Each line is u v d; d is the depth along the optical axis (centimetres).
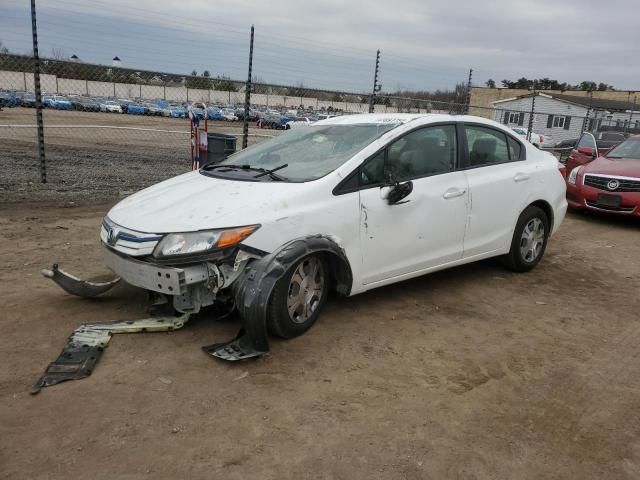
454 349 404
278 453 277
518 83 7631
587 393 351
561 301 518
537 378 367
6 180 1004
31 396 316
